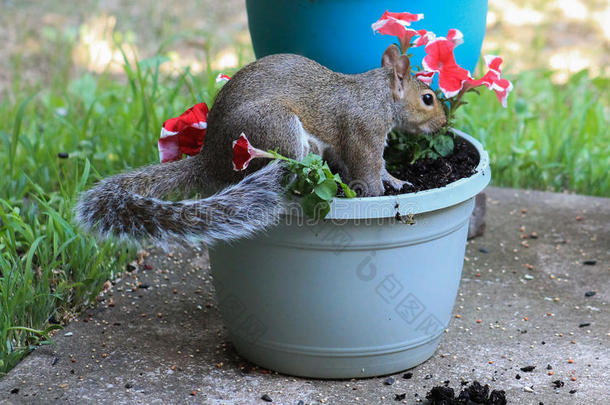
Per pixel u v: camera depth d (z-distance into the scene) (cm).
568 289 519
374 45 440
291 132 383
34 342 449
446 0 443
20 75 874
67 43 970
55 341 448
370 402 396
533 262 555
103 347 446
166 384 411
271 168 370
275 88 395
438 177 433
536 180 675
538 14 1152
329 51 446
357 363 408
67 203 523
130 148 629
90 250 512
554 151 695
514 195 652
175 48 972
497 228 602
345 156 409
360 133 404
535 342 456
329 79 406
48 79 870
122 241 393
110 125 659
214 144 395
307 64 409
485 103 737
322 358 405
